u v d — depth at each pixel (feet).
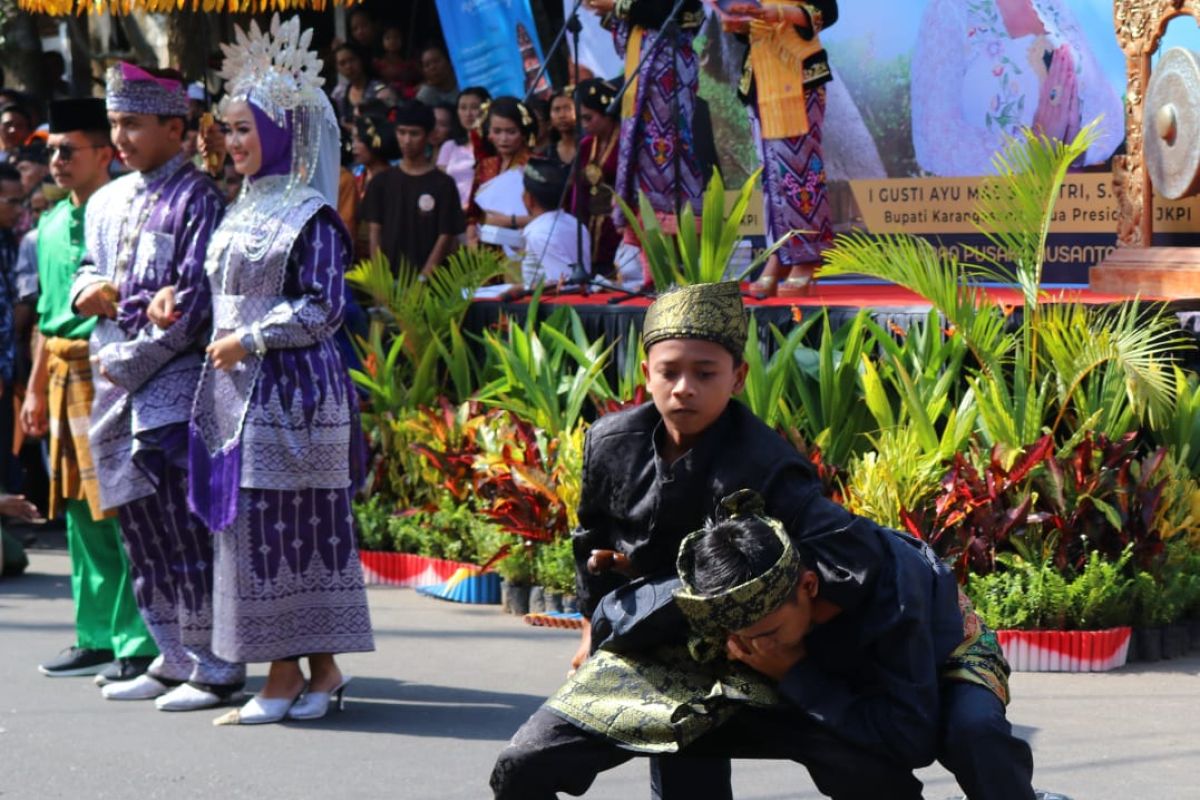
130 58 68.33
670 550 15.43
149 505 27.04
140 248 27.02
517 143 45.75
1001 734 13.99
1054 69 44.42
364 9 58.44
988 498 28.99
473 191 46.98
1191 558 29.91
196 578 26.89
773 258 38.01
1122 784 21.79
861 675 14.65
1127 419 30.22
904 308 34.09
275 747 24.53
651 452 15.30
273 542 25.25
